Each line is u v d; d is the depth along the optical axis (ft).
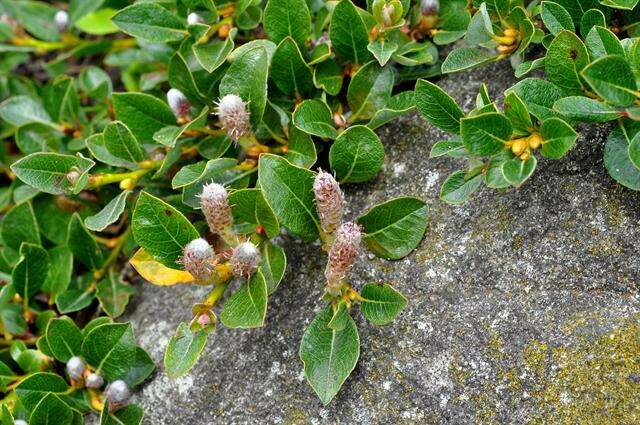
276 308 0.83
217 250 0.84
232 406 0.81
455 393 0.73
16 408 0.86
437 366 0.74
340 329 0.73
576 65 0.73
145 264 0.82
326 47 0.88
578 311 0.72
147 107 0.90
